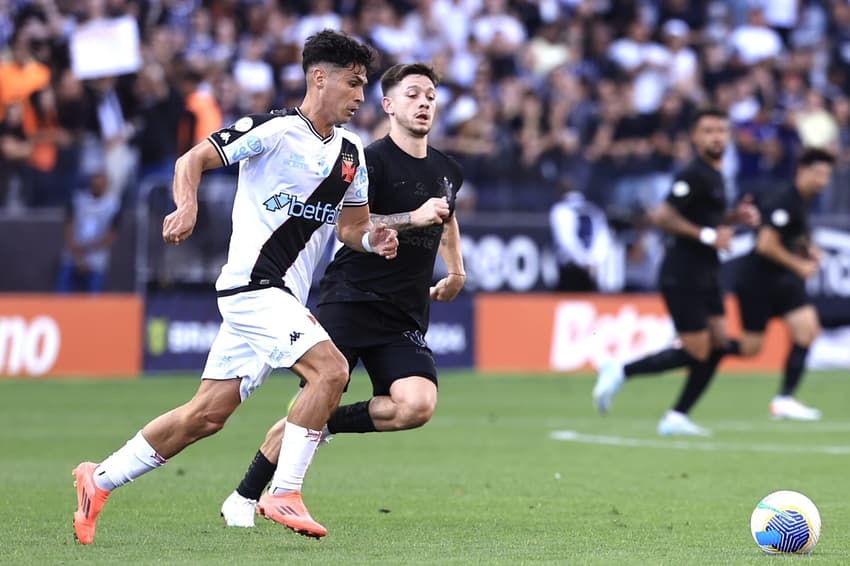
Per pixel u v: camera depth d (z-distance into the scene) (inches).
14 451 1534.2
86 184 2554.1
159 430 892.0
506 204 2714.1
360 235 949.2
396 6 3201.3
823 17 3695.9
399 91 1055.0
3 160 2513.5
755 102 3257.9
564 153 2795.3
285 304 887.1
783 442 1676.9
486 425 1860.2
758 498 1180.5
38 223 2452.0
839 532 978.7
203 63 2694.4
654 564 821.2
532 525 1012.5
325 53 891.4
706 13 3590.1
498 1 3321.9
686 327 1760.6
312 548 883.4
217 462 1443.2
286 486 882.8
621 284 2723.9
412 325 1057.5
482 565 813.2
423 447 1600.6
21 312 2416.3
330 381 879.1
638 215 2738.7
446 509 1102.4
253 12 3038.9
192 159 862.5
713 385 2527.1
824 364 2819.9
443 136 2866.6
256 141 875.4
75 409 1983.3
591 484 1274.6
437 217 970.7
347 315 1048.8
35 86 2615.7
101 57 2662.4
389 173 1053.8
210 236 2516.0
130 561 818.2
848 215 2839.6
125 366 2468.0
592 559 842.8
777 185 2765.7
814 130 3186.5
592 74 3294.8
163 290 2501.2
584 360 2694.4
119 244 2482.8
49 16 2819.9
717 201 1760.6
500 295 2652.6
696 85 3284.9
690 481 1300.4
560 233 2662.4
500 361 2650.1
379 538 938.1
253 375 895.1
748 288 1936.5
